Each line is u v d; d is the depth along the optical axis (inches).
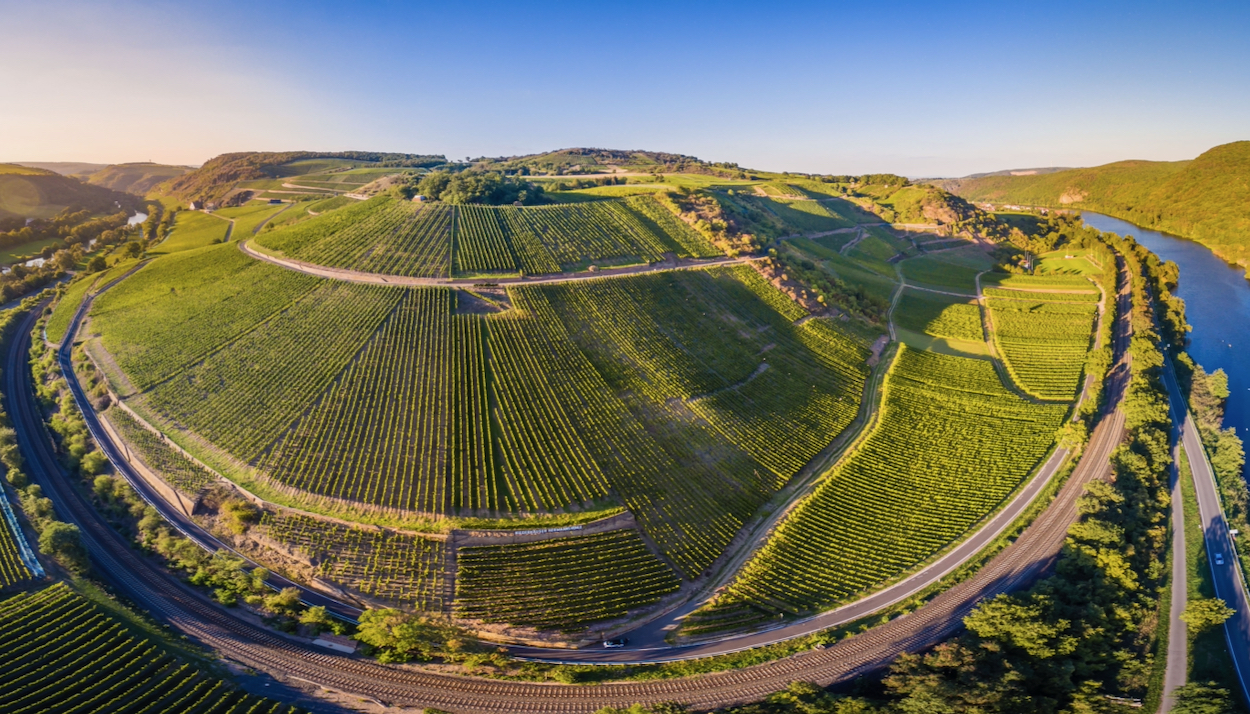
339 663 2608.3
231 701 2373.3
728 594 3061.0
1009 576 3348.9
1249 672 2807.6
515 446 3806.6
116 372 4776.1
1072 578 3307.1
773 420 4512.8
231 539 3257.9
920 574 3339.1
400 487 3452.3
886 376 5300.2
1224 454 4409.5
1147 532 3617.1
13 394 4975.4
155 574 3127.5
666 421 4249.5
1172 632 3024.1
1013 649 2824.8
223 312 5285.4
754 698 2551.7
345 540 3142.2
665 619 2923.2
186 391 4402.1
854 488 3907.5
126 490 3646.7
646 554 3218.5
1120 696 2684.5
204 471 3661.4
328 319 4950.8
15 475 3804.1
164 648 2600.9
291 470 3572.8
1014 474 4229.8
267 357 4616.1
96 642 2591.0
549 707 2459.4
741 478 3909.9
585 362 4640.8
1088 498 3725.4
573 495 3508.9
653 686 2578.7
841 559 3368.6
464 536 3186.5
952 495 3971.5
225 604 2881.4
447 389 4188.0
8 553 3228.3
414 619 2630.4
